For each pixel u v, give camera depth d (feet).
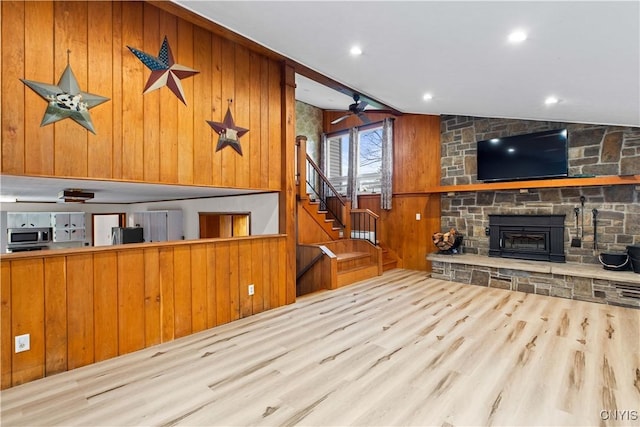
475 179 19.36
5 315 7.41
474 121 19.42
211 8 9.32
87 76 8.41
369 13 8.25
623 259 14.17
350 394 7.17
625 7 5.84
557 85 10.89
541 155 16.76
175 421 6.27
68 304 8.28
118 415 6.45
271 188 13.30
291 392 7.25
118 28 8.98
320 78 14.53
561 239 16.42
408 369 8.26
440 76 12.27
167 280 10.12
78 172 8.29
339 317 12.18
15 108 7.34
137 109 9.38
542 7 6.43
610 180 14.23
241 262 12.13
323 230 19.77
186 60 10.46
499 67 10.24
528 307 13.37
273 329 11.01
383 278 18.94
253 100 12.52
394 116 22.26
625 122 14.15
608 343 9.73
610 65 8.54
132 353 9.23
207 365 8.50
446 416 6.39
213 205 17.39
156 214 19.86
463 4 6.91
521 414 6.44
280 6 8.66
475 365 8.44
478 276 17.30
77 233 24.97
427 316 12.27
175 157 10.23
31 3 7.56
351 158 24.50
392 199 22.63
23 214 22.84
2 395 7.12
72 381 7.72
